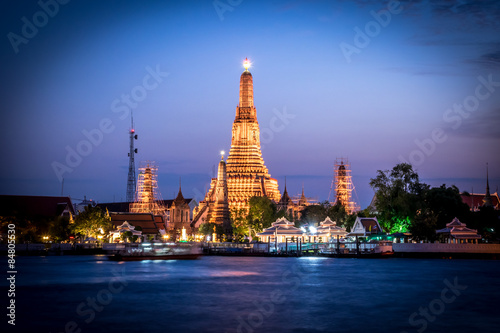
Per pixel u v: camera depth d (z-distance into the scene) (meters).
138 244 154.75
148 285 95.75
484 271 117.38
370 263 140.88
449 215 171.88
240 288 92.19
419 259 153.75
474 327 64.19
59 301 79.62
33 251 174.75
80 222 189.12
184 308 74.25
